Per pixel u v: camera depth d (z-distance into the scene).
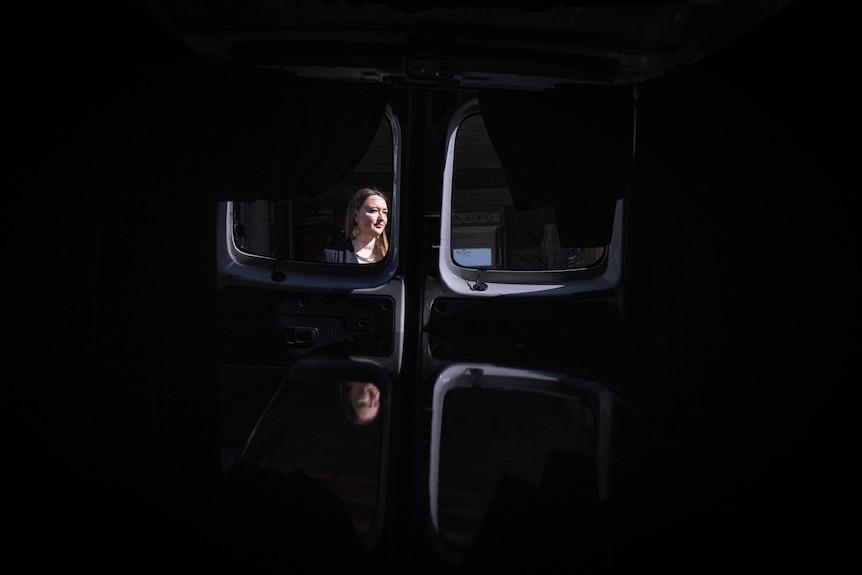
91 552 1.43
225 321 3.29
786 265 2.10
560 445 2.27
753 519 1.73
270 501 1.73
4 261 1.85
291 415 2.54
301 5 2.38
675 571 1.43
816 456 1.94
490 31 2.56
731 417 2.34
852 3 1.81
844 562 1.59
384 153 3.56
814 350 1.96
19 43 1.84
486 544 1.50
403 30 2.59
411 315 3.35
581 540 1.55
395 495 1.78
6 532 1.50
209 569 1.36
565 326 3.31
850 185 1.83
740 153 2.35
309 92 3.02
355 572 1.35
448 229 3.31
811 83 1.98
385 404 2.70
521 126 3.09
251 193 3.06
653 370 3.00
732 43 2.42
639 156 3.05
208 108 2.86
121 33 2.26
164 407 2.43
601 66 2.76
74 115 2.07
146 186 2.42
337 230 3.56
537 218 3.50
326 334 3.33
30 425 1.92
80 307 2.12
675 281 2.82
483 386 2.98
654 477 2.01
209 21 2.49
